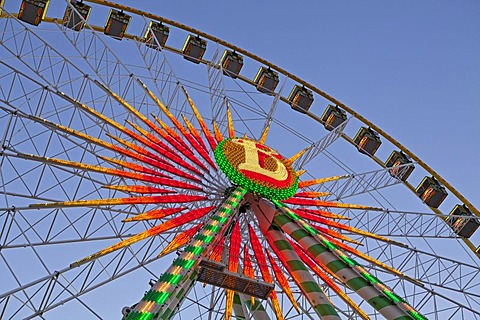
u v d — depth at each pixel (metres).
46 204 25.61
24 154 26.38
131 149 29.48
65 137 28.66
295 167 35.25
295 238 29.06
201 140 32.34
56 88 29.72
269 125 36.62
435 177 40.28
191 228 28.00
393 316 25.27
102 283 25.44
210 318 28.27
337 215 32.81
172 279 21.92
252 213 31.55
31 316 23.61
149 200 28.05
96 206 26.81
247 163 31.92
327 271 27.84
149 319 20.06
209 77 37.31
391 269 30.78
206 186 30.61
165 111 32.56
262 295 25.70
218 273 24.39
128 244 25.61
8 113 26.92
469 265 33.84
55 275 24.11
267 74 42.66
